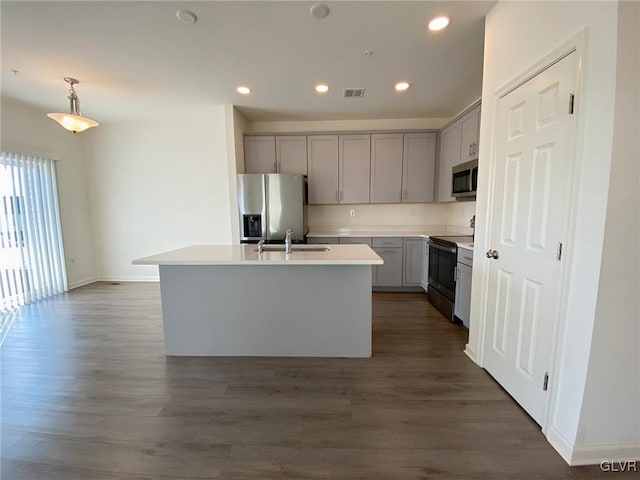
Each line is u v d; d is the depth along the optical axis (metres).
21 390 1.98
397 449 1.46
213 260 2.06
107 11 1.96
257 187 3.97
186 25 2.14
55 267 4.27
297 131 4.38
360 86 3.27
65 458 1.43
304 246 2.79
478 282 2.22
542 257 1.54
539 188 1.55
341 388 1.96
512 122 1.78
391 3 1.92
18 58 2.60
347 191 4.36
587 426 1.33
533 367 1.63
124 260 5.02
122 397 1.90
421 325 3.03
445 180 4.00
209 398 1.88
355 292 2.35
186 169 4.77
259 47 2.45
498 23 1.92
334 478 1.30
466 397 1.85
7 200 3.64
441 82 3.17
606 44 1.16
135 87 3.26
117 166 4.82
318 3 1.92
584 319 1.29
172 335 2.46
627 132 1.15
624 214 1.19
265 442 1.51
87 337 2.82
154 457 1.43
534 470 1.33
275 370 2.21
